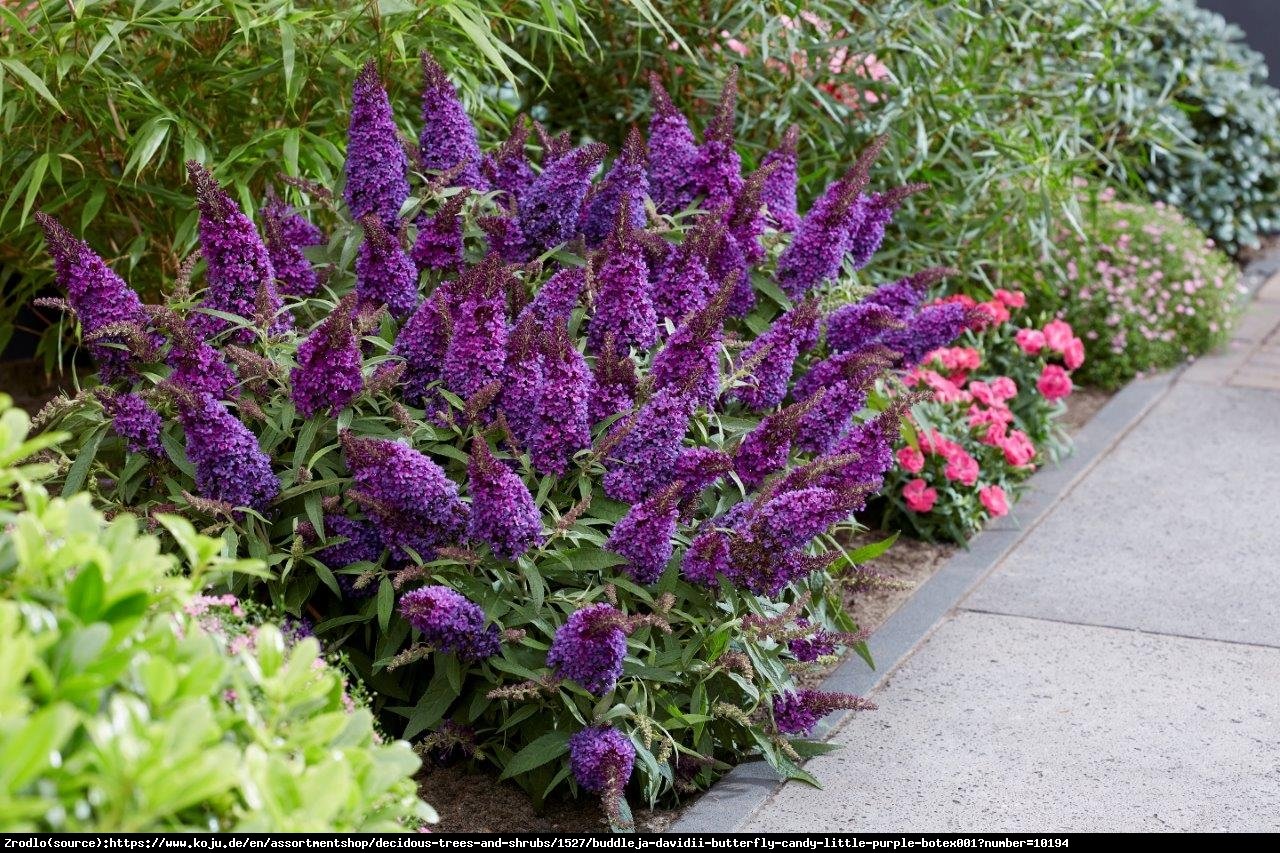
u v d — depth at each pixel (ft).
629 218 9.11
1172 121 18.20
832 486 8.91
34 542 5.00
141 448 8.55
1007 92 14.96
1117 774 8.82
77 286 8.65
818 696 8.68
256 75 11.48
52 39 10.59
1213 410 16.60
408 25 11.30
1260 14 29.58
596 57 14.96
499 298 8.70
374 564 8.33
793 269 10.32
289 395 8.76
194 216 11.59
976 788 8.64
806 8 14.06
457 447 9.00
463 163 9.98
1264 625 11.04
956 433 13.61
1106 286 17.69
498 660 7.98
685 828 8.14
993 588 11.94
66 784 4.35
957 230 15.14
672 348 8.86
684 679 8.39
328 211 11.57
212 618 6.56
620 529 8.14
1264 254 24.88
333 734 5.34
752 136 14.96
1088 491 14.16
